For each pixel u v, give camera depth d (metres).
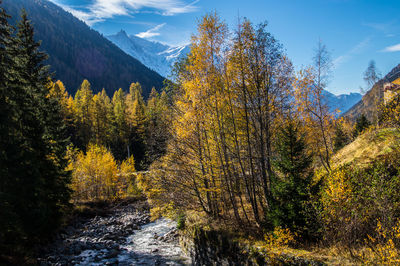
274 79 11.87
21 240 13.69
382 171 9.04
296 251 8.56
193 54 12.30
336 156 16.89
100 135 56.06
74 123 56.22
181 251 15.90
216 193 13.98
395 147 11.76
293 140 10.05
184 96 12.88
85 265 13.90
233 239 10.90
